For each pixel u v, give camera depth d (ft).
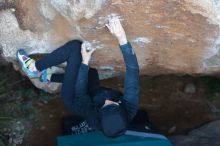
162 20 9.87
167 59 11.41
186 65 11.64
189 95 14.44
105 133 9.39
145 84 14.39
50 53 10.89
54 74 11.75
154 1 9.45
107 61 11.48
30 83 13.69
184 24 9.93
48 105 13.74
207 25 9.86
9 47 11.27
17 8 10.66
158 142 11.40
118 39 9.80
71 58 10.58
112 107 9.43
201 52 10.87
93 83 11.05
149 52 11.11
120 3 9.50
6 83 13.46
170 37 10.40
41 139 13.37
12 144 13.01
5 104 13.30
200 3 9.36
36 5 10.46
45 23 10.76
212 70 12.00
